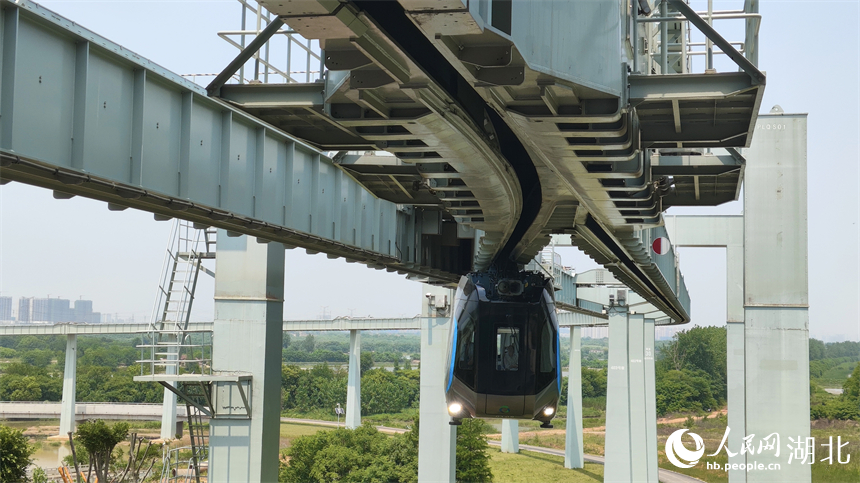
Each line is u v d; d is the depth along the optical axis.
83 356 180.50
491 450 102.62
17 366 139.50
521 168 21.97
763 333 26.44
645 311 66.00
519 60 10.09
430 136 13.76
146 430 96.31
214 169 18.61
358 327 111.44
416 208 32.62
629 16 14.00
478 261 30.33
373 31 9.58
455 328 22.70
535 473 84.44
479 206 20.38
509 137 19.95
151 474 48.47
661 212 20.33
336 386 151.12
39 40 13.55
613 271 37.72
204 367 28.53
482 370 21.77
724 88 12.26
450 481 38.56
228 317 27.11
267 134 20.97
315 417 142.12
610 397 61.25
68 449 82.56
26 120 13.29
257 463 26.23
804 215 26.48
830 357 196.00
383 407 151.25
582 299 68.75
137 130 15.75
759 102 12.56
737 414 58.22
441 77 12.52
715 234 56.66
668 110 13.74
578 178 15.06
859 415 96.25
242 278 27.11
